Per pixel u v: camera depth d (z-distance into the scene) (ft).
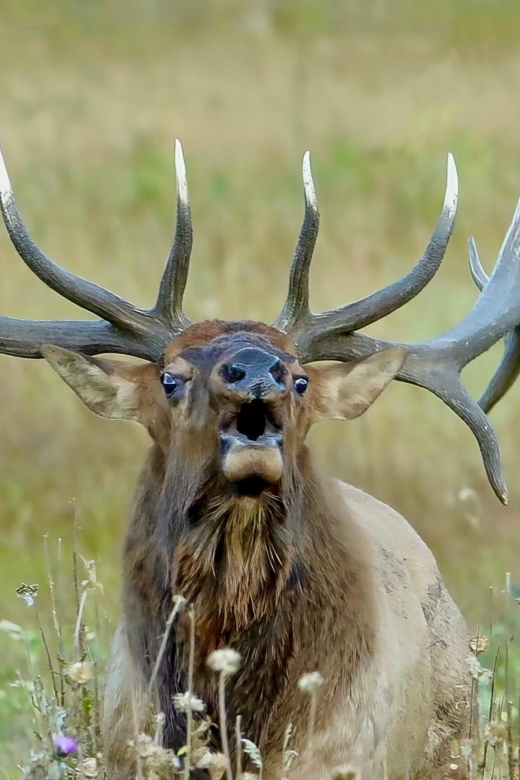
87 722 42.78
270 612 39.60
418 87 150.71
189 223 43.73
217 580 39.60
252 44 185.26
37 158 135.23
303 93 146.10
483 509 75.97
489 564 68.95
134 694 40.86
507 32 167.84
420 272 45.19
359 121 144.05
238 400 37.60
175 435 40.37
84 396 42.75
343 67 165.37
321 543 40.52
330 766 39.60
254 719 39.75
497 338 47.16
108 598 62.54
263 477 37.37
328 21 188.34
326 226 118.11
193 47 187.93
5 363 89.04
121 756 41.06
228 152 139.54
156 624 40.68
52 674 44.09
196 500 39.47
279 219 119.75
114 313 43.93
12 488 77.25
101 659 51.13
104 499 76.38
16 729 51.67
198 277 106.01
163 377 40.70
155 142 142.10
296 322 44.60
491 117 140.15
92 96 160.66
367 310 44.78
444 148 133.28
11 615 62.80
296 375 40.55
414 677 42.80
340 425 83.30
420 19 178.09
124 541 42.24
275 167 134.41
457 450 82.07
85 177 129.49
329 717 39.78
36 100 157.17
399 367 44.06
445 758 45.34
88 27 196.13
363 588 40.88
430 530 73.36
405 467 79.77
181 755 39.29
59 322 44.75
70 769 41.83
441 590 47.60
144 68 176.96
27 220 117.19
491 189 125.08
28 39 189.67
